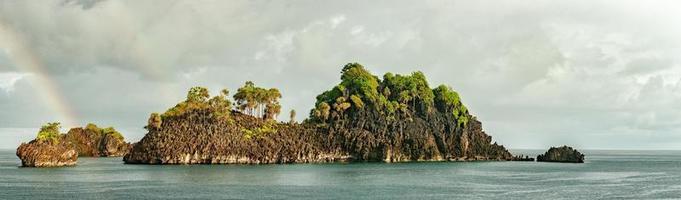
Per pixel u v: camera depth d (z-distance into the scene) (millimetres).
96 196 136750
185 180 180000
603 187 170250
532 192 152625
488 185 172250
